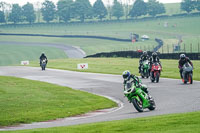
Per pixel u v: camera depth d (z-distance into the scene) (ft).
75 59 535.19
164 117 86.99
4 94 165.37
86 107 135.13
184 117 83.71
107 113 120.16
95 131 75.36
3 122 111.55
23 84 208.33
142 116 99.09
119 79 238.68
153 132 69.31
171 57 404.36
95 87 200.44
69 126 86.79
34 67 414.82
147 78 236.63
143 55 239.50
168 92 161.48
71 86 209.05
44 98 154.61
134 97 109.91
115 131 73.92
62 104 141.08
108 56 541.75
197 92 153.99
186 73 190.19
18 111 127.24
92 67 372.17
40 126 101.55
